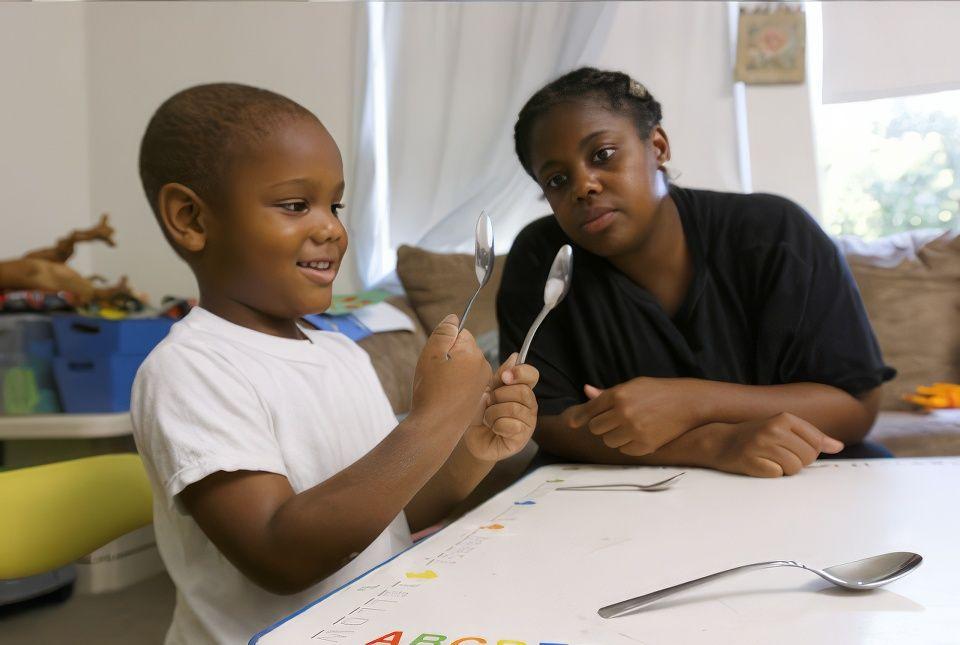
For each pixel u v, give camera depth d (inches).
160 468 22.9
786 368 41.8
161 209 26.0
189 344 24.8
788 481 28.0
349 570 26.1
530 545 20.4
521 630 14.6
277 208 25.2
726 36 108.1
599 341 44.1
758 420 33.5
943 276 85.7
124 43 127.8
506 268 48.4
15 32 114.0
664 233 42.8
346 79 121.3
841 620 14.6
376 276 116.6
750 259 42.8
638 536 21.1
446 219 110.5
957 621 14.5
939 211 104.1
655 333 43.8
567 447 38.1
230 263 25.9
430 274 99.0
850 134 105.8
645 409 33.9
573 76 40.7
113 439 74.4
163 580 73.2
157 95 127.2
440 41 116.7
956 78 99.3
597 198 38.7
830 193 107.2
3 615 63.9
